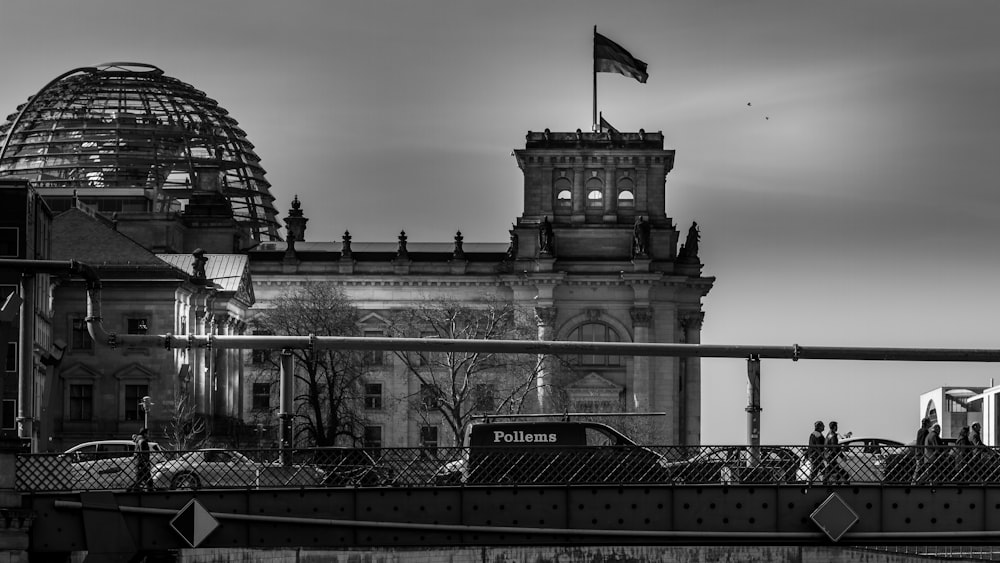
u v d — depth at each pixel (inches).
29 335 3853.3
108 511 3467.0
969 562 5989.2
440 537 3496.6
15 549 3444.9
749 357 3870.6
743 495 3543.3
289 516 3491.6
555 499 3526.1
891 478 3577.8
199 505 3464.6
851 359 3890.3
